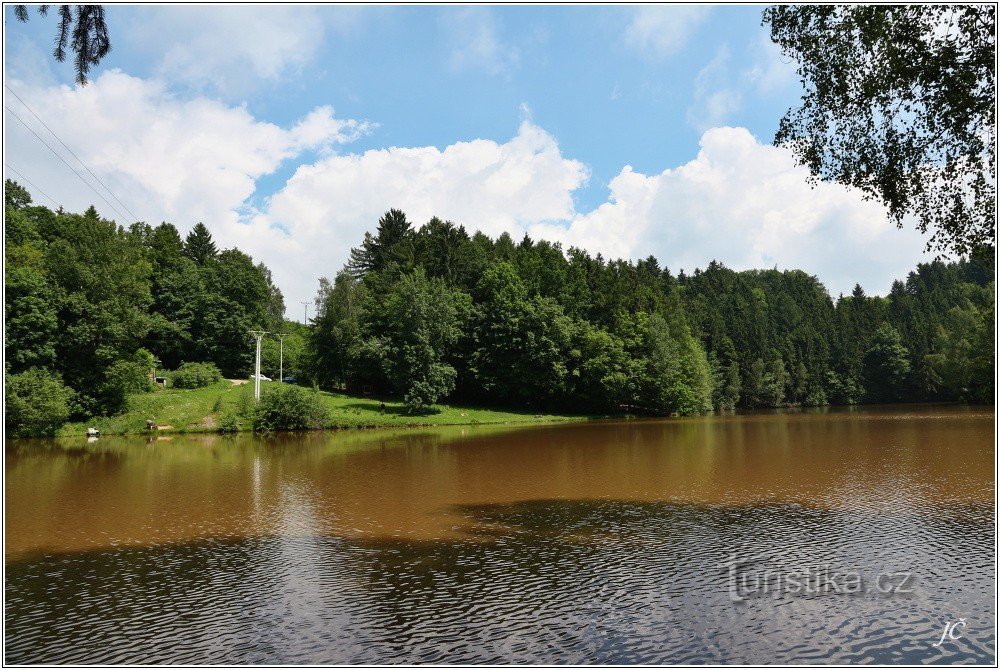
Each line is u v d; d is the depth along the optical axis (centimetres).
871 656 825
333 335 6775
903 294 13288
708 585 1102
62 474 2553
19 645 892
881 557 1241
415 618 975
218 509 1816
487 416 6122
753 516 1630
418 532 1516
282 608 1022
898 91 1177
